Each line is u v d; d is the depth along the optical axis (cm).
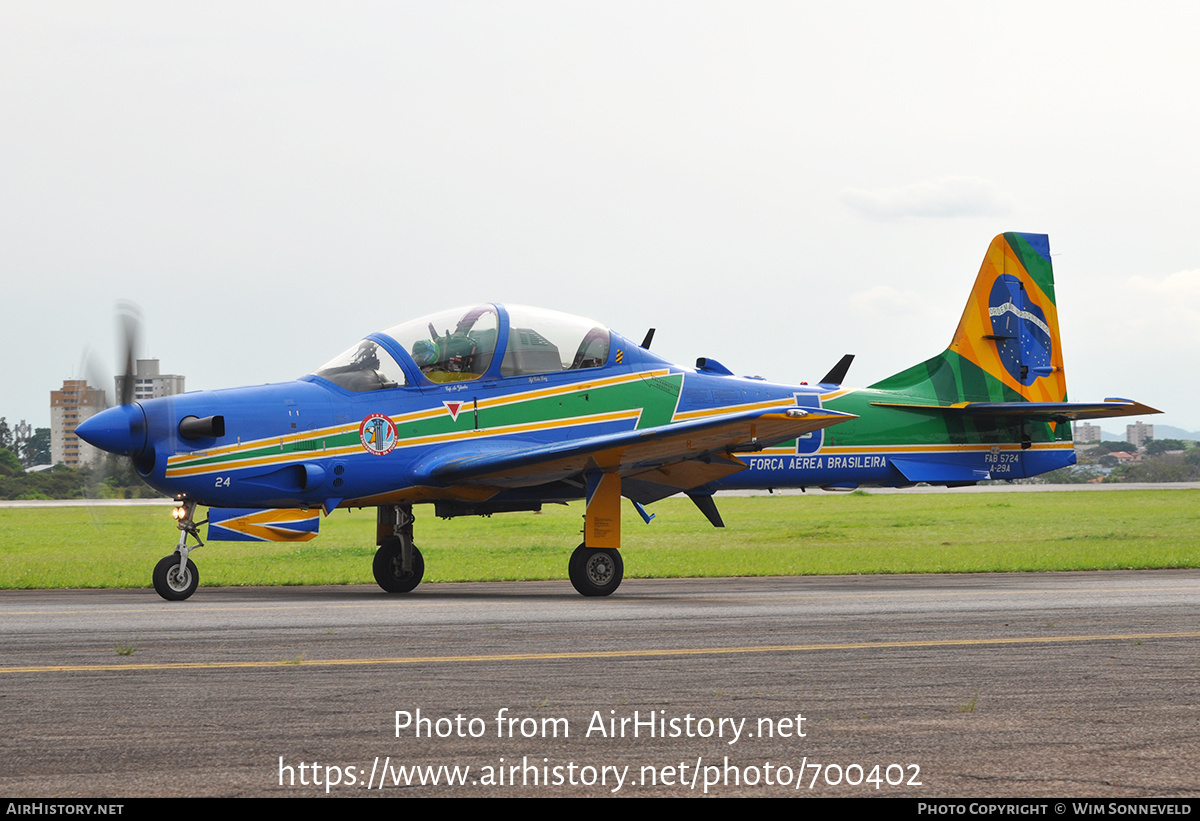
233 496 3067
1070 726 1250
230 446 3058
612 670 1617
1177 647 1862
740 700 1391
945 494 13400
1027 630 2109
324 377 3247
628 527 8062
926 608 2584
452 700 1391
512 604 2773
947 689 1469
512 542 6731
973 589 3300
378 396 3216
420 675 1571
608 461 3139
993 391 4469
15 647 1872
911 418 4278
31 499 13175
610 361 3525
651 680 1534
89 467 3111
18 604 2853
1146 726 1250
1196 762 1100
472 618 2353
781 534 7250
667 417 3584
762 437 3145
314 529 3322
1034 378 4534
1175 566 4359
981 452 4397
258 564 4612
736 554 5378
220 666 1652
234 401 3105
